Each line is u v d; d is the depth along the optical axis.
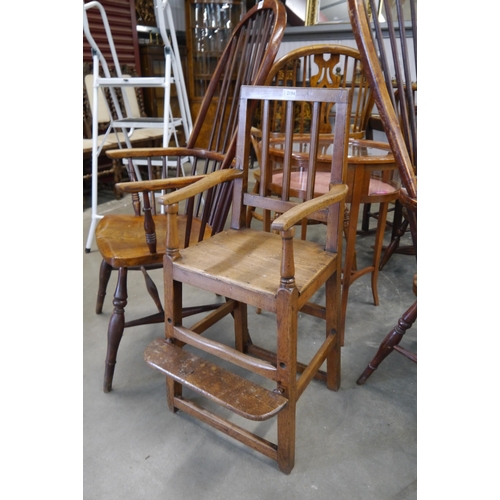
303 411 1.24
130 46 3.59
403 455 1.09
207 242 1.19
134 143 3.14
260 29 1.34
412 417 1.22
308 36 3.26
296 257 1.09
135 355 1.51
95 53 2.17
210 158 1.51
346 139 1.06
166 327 1.13
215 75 1.54
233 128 1.50
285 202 1.18
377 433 1.16
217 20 4.00
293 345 0.92
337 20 3.31
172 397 1.21
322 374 1.34
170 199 1.00
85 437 1.16
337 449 1.11
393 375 1.40
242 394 0.95
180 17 4.41
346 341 1.58
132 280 2.06
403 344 1.56
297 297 0.90
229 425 1.09
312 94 1.08
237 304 1.37
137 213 1.58
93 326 1.67
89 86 3.13
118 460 1.09
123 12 3.46
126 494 1.00
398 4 1.12
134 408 1.26
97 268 2.16
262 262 1.06
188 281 1.04
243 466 1.07
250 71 1.38
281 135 1.95
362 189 1.40
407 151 1.15
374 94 1.09
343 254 2.34
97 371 1.42
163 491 1.00
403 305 1.83
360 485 1.01
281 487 1.01
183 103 2.67
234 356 1.01
